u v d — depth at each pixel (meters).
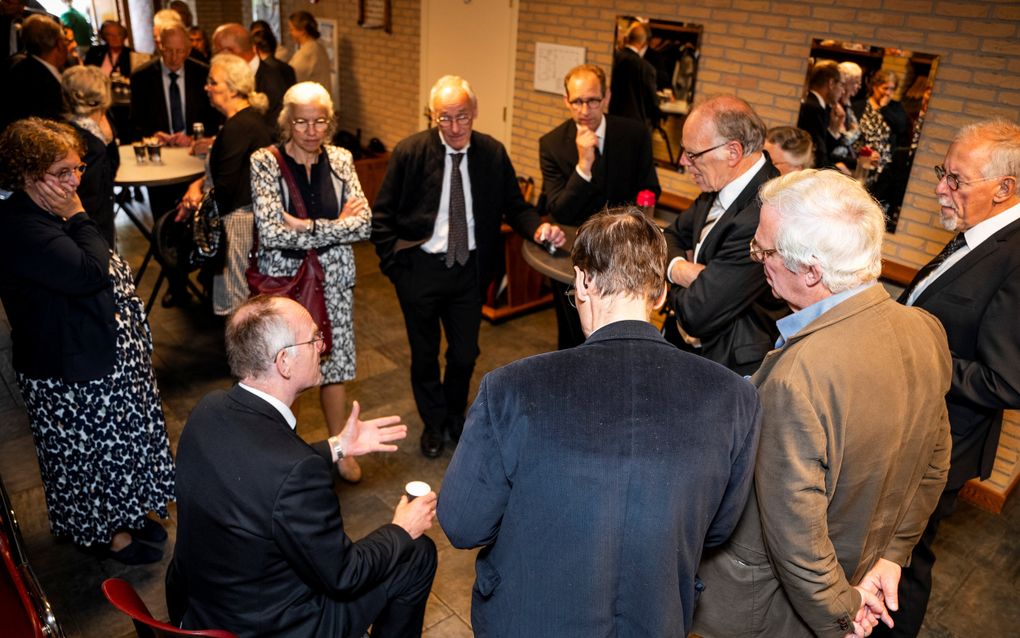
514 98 5.61
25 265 2.14
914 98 3.55
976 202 1.98
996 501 3.25
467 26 5.80
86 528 2.53
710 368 1.27
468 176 3.06
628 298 1.30
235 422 1.67
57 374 2.30
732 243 2.11
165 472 2.65
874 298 1.43
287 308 1.76
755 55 4.13
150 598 2.55
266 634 1.69
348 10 6.97
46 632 1.72
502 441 1.23
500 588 1.33
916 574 2.14
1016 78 3.22
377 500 3.11
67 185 2.19
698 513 1.22
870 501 1.50
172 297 4.77
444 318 3.32
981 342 1.96
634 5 4.64
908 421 1.47
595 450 1.18
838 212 1.40
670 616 1.24
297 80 6.66
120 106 6.05
